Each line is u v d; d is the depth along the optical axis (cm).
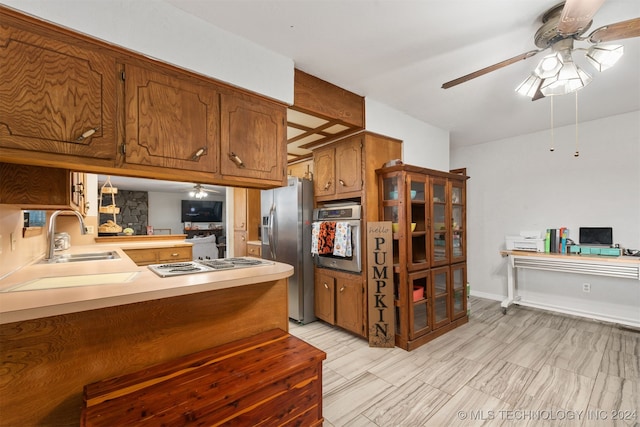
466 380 214
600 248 323
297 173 423
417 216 311
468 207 456
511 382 211
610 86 254
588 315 334
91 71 135
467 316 337
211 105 174
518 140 404
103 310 120
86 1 133
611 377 215
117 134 141
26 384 104
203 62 168
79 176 239
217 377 121
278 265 182
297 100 223
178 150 160
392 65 219
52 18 125
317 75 234
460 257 330
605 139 336
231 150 182
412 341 269
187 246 364
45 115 123
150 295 116
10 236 154
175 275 147
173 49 158
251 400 117
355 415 177
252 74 189
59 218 348
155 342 133
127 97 145
